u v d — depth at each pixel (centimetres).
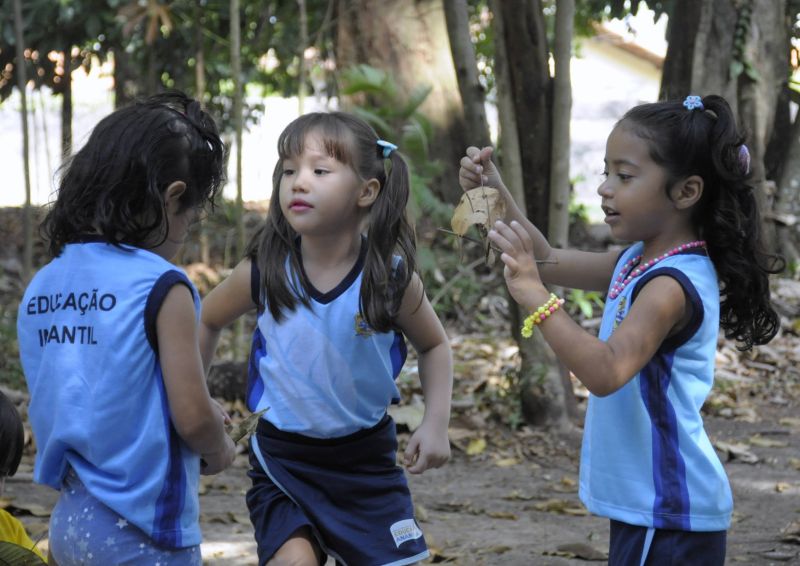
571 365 333
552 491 710
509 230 342
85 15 1462
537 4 791
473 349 1078
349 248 389
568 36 784
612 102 3014
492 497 693
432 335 407
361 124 389
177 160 319
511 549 571
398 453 781
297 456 393
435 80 1359
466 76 856
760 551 563
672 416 348
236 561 543
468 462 780
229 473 735
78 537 312
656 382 349
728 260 367
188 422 312
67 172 322
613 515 351
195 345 313
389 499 400
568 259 414
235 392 869
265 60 1672
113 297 309
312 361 385
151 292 308
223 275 1320
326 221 379
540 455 793
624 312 357
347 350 385
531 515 652
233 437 353
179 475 317
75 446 311
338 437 392
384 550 391
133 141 313
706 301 351
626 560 353
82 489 317
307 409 388
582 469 367
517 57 793
